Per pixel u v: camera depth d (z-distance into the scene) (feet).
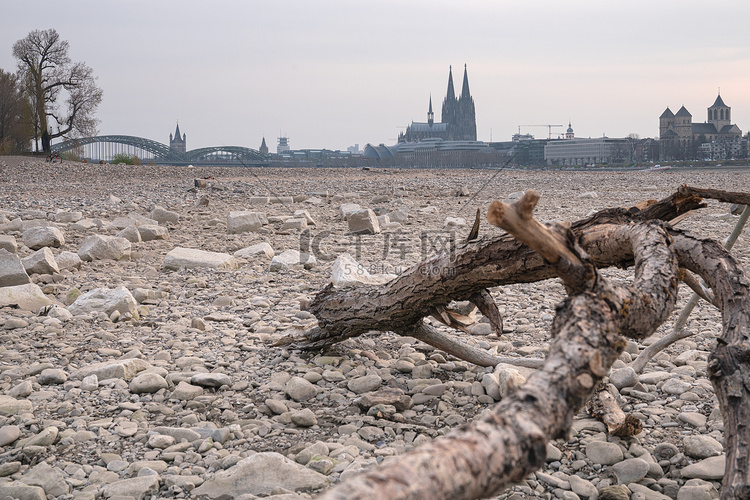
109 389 14.79
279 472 10.58
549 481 10.65
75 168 122.72
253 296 24.94
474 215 52.13
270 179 105.19
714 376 8.64
